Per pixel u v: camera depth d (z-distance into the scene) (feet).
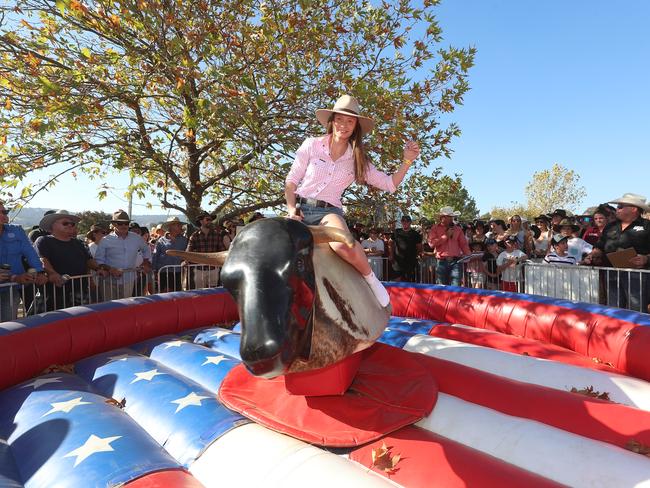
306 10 28.45
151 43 28.40
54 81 25.80
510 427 9.29
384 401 10.43
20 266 18.94
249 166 34.65
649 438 8.71
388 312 11.17
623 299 20.56
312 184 11.19
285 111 31.22
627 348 13.46
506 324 17.34
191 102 29.60
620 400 11.12
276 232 7.50
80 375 14.79
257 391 11.35
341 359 9.25
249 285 6.95
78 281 21.66
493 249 31.27
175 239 30.91
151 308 18.22
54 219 21.30
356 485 7.41
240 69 26.35
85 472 8.27
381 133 29.45
